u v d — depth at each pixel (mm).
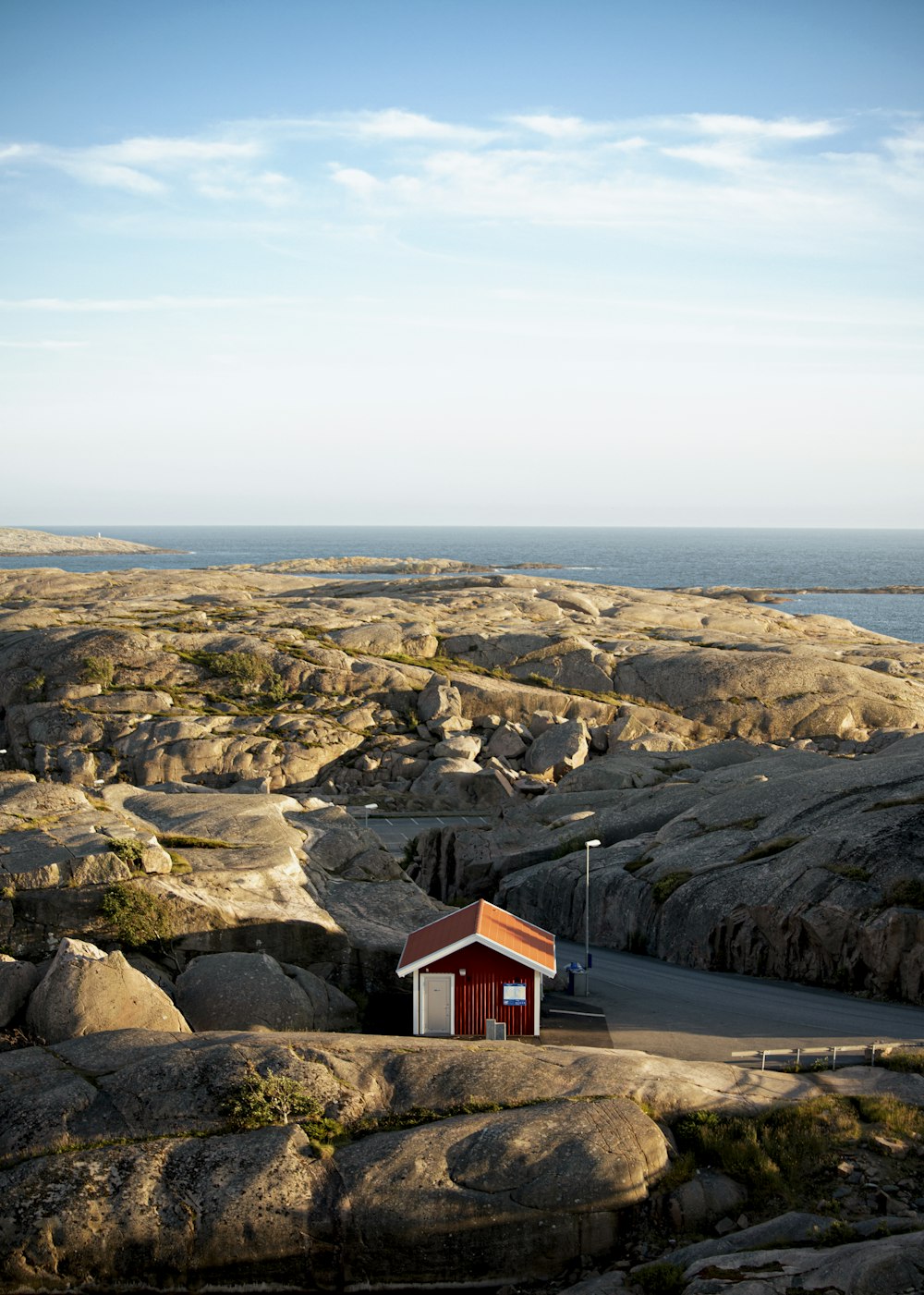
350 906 41250
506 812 63844
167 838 40969
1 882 33656
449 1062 26062
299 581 164250
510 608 120125
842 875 39562
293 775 80562
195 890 36406
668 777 69812
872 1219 22375
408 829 69625
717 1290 19438
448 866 57344
